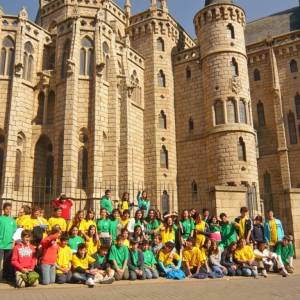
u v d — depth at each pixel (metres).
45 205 31.86
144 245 16.36
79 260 14.68
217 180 37.34
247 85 40.41
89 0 45.16
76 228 15.59
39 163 33.56
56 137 31.97
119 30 46.00
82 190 30.53
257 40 51.16
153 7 44.56
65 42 34.84
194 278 16.11
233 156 37.03
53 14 46.78
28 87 34.09
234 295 11.44
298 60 45.59
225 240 18.56
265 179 44.19
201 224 17.95
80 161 31.30
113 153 32.47
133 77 40.84
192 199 39.50
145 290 12.69
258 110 46.84
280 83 46.09
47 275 13.84
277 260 17.92
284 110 45.22
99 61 33.16
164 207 39.00
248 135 38.09
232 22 41.41
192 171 40.28
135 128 39.72
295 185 42.53
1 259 14.39
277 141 44.06
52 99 34.62
